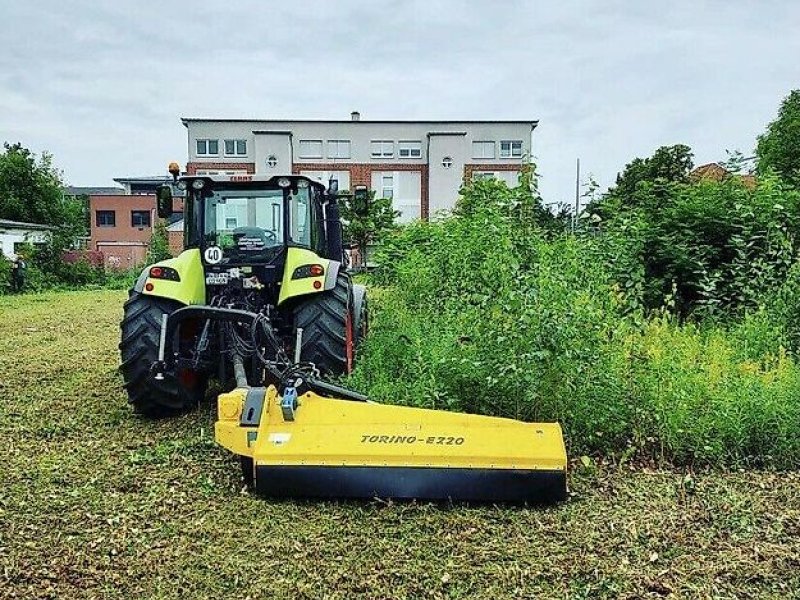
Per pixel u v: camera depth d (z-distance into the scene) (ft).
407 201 174.70
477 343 19.48
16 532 13.23
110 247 184.85
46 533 13.21
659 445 17.58
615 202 29.35
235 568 11.96
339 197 26.45
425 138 173.68
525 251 23.39
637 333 22.15
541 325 18.06
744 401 17.85
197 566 12.04
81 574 11.75
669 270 30.53
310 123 172.04
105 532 13.25
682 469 16.67
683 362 20.83
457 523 13.60
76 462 17.02
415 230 45.39
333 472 14.48
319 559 12.30
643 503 14.64
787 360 21.97
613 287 22.57
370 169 173.88
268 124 171.01
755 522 13.85
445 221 39.93
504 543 12.86
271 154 169.89
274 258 22.20
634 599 11.11
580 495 14.98
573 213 31.37
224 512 14.11
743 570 11.93
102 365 29.60
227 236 22.27
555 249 24.39
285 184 22.21
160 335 20.08
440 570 11.90
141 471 16.37
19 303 64.34
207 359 20.33
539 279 19.34
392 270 42.65
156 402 20.40
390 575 11.75
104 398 23.40
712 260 30.71
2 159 134.41
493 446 14.48
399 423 15.10
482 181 35.45
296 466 14.52
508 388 18.52
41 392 24.30
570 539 13.00
